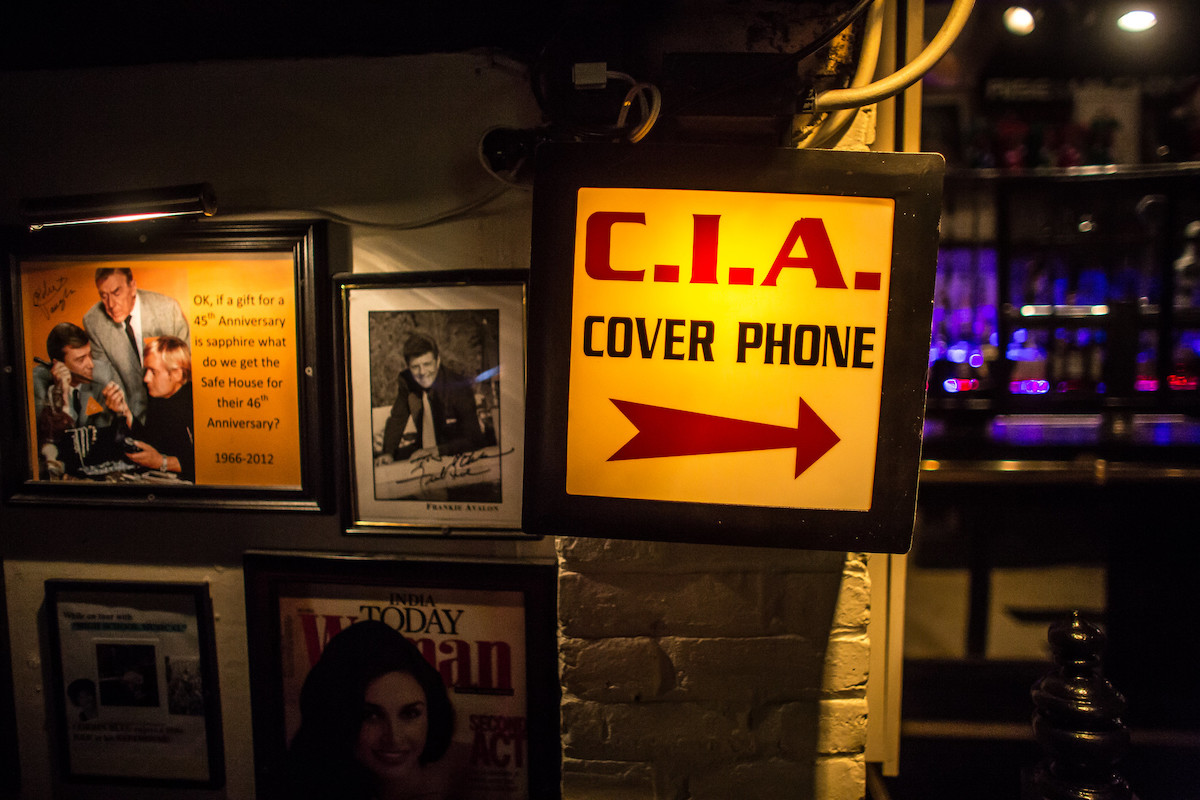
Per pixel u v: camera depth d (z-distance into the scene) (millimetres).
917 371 701
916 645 1607
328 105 1163
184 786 1309
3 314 1230
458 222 1155
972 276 1888
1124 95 1783
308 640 1237
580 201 720
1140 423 1683
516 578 1177
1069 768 762
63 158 1222
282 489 1216
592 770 1002
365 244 1181
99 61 1189
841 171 693
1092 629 783
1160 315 1713
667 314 724
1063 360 1844
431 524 1194
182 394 1225
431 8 1039
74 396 1242
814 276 706
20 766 1347
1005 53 1774
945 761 1323
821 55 922
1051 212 1849
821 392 716
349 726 1231
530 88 1111
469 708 1217
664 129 870
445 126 1140
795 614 964
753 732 982
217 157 1192
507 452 1168
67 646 1306
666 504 742
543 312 736
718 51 941
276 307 1190
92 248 1207
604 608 977
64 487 1253
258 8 1048
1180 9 1639
